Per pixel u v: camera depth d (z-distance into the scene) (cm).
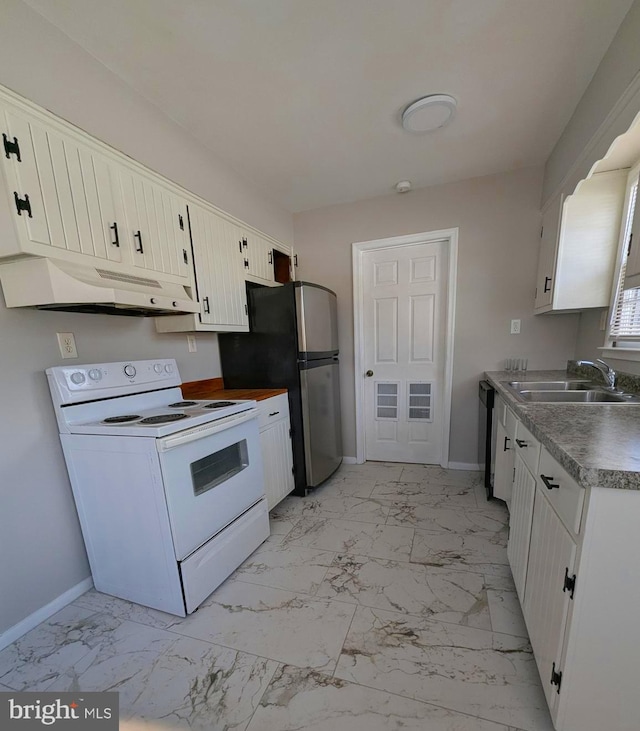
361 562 166
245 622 133
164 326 190
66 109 128
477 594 142
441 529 192
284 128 184
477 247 251
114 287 130
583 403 135
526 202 236
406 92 158
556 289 194
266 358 239
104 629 132
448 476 265
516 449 146
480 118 177
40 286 117
